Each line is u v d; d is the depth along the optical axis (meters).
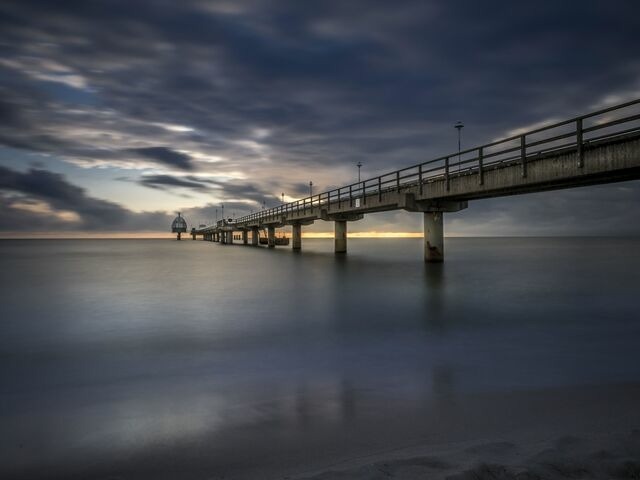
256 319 13.50
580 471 3.64
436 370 7.92
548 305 15.63
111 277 29.16
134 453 4.67
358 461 4.27
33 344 10.52
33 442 5.00
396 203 31.88
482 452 4.14
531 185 19.77
